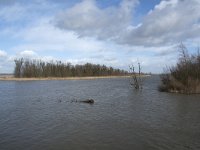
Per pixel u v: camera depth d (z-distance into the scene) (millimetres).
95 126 26266
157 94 57094
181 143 20531
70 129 25109
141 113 33375
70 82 116688
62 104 42312
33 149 19391
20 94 59625
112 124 27109
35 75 162125
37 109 37094
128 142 20906
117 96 54656
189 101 44344
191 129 24781
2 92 64750
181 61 62406
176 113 33062
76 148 19609
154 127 25672
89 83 107938
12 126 26406
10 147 19859
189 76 59312
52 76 169000
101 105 40969
